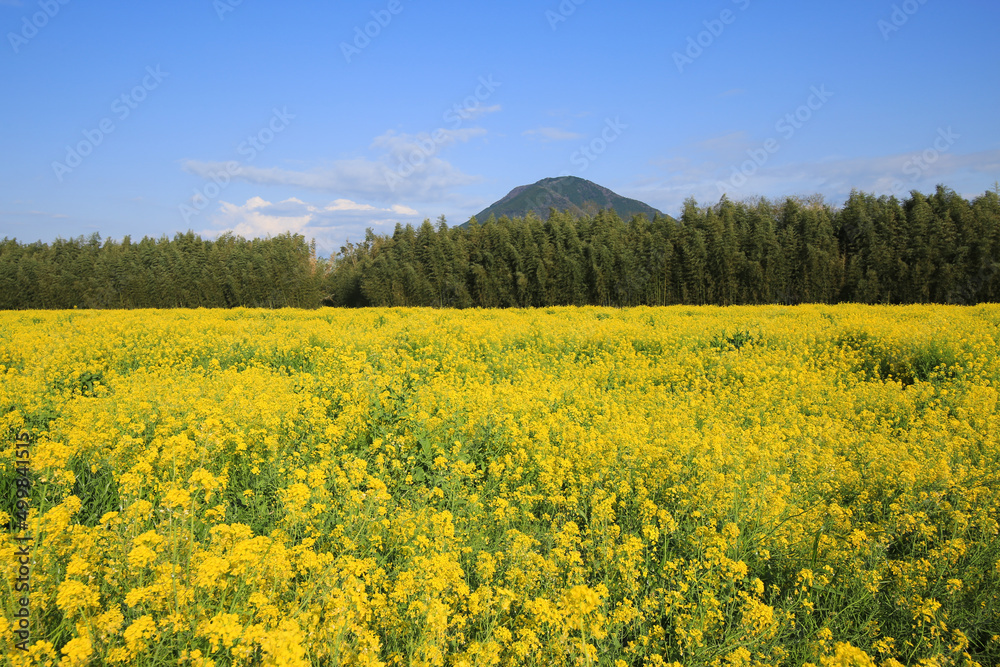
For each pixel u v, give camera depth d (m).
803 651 3.28
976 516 4.50
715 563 3.78
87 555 3.41
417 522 4.27
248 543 3.28
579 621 3.06
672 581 3.81
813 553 4.06
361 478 4.88
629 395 9.34
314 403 6.87
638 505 4.89
